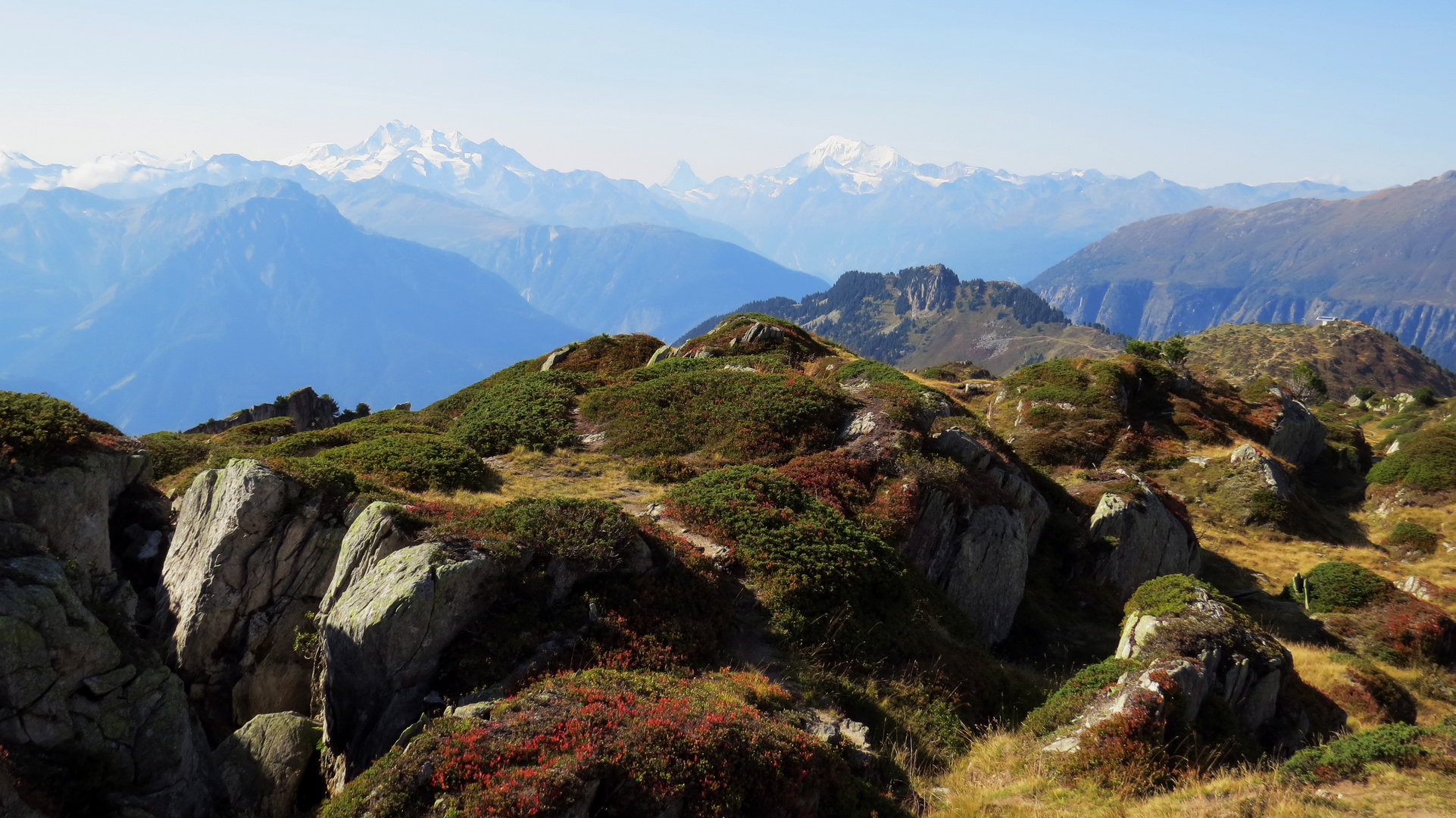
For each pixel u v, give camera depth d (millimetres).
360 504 25594
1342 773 15789
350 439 44000
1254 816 14625
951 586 33469
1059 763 18719
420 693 18406
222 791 18594
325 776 19234
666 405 44219
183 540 24703
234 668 23094
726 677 19688
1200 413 74688
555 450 41688
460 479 34156
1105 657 34156
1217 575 47969
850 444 39156
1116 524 42000
